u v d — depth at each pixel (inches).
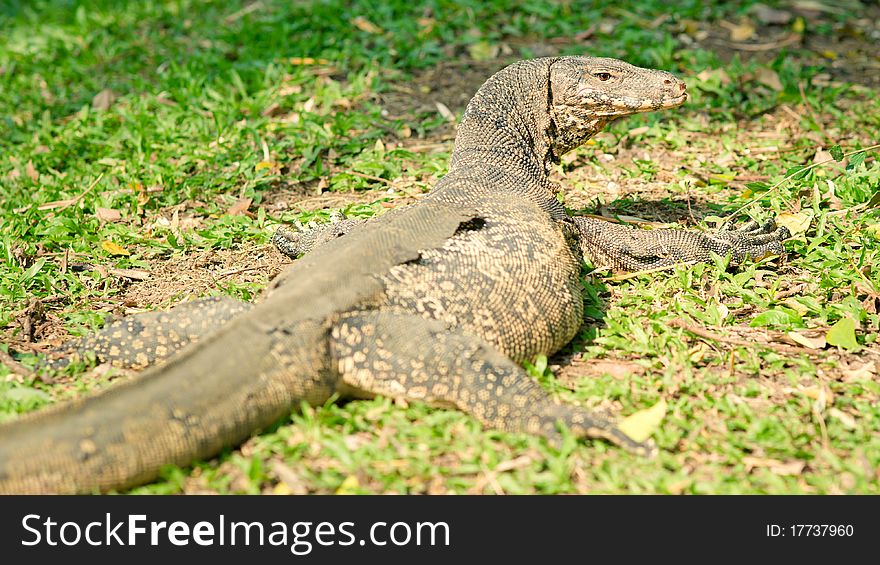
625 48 430.0
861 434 197.3
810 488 185.0
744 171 341.4
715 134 370.3
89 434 172.6
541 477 183.2
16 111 414.6
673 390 211.2
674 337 231.3
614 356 229.0
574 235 255.8
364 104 385.7
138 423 175.6
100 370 221.8
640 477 184.5
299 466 187.8
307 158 344.5
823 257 269.6
